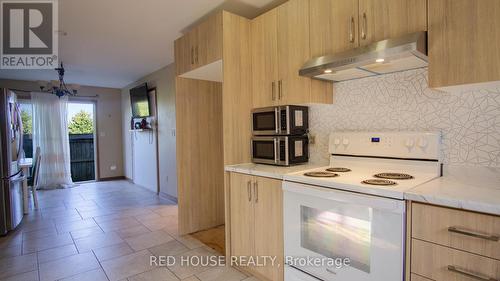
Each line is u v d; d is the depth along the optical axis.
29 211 3.98
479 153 1.52
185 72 2.80
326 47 1.84
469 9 1.24
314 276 1.66
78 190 5.44
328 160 2.24
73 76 5.24
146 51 3.67
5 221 3.03
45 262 2.39
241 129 2.40
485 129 1.50
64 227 3.29
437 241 1.17
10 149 3.15
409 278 1.25
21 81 5.55
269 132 2.29
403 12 1.48
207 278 2.11
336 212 1.51
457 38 1.28
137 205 4.29
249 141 2.46
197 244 2.78
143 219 3.59
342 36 1.75
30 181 4.41
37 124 5.64
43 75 5.07
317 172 1.85
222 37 2.27
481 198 1.09
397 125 1.84
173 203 4.39
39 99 5.66
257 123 2.40
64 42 3.24
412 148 1.72
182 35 3.08
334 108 2.19
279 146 2.21
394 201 1.27
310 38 1.94
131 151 6.29
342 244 1.50
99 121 6.55
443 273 1.15
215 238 2.95
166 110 4.63
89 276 2.16
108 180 6.63
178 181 3.03
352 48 1.70
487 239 1.03
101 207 4.18
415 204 1.23
